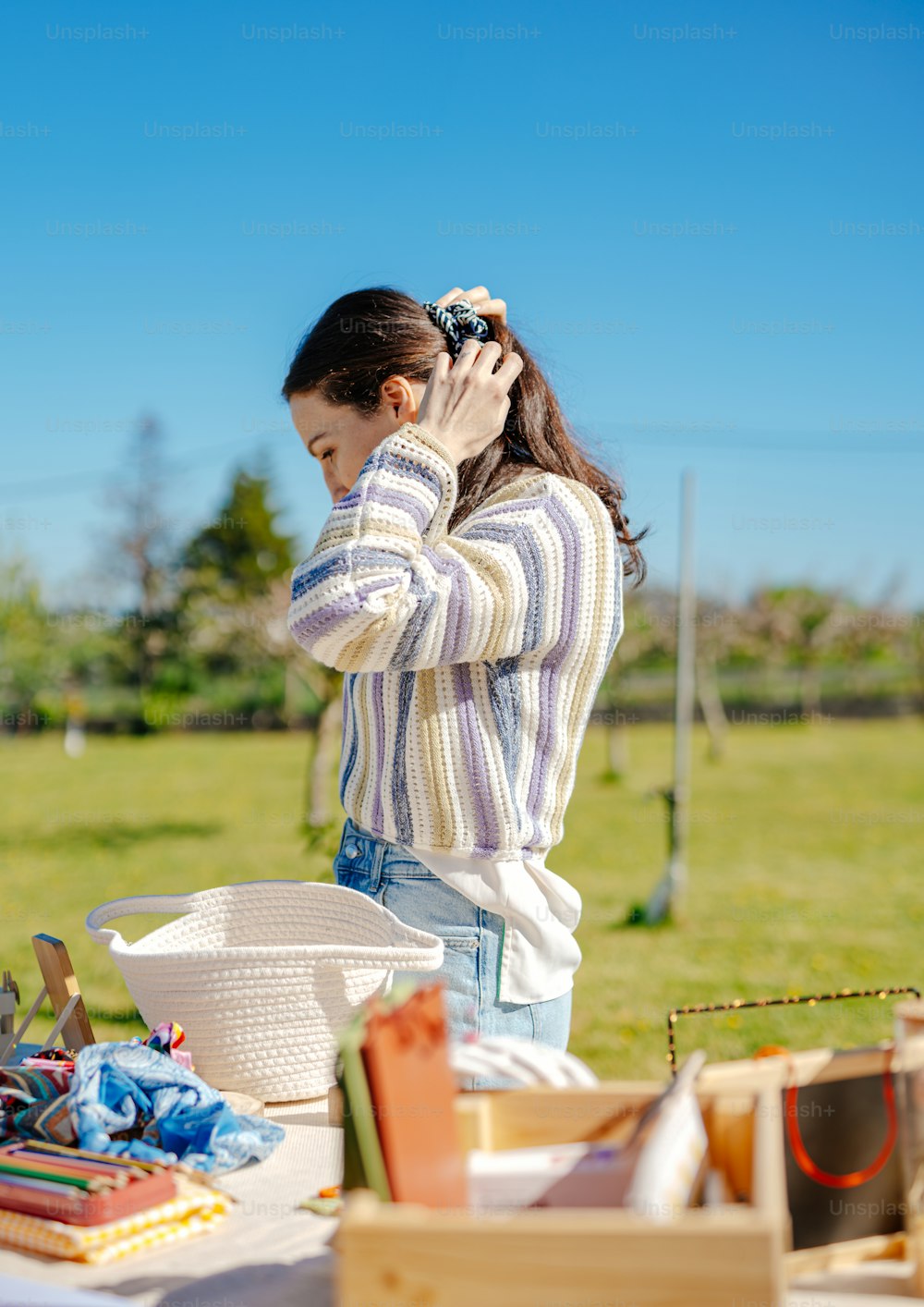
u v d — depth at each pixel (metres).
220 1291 0.89
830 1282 0.89
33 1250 0.95
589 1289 0.73
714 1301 0.71
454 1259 0.74
